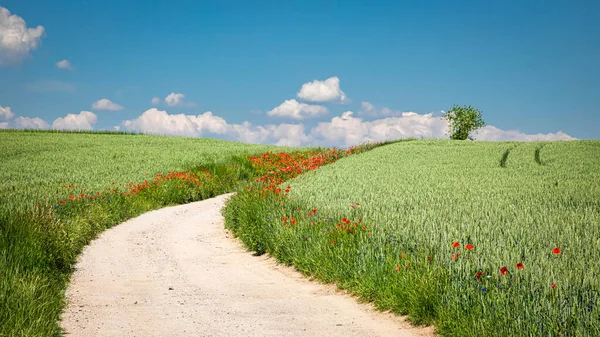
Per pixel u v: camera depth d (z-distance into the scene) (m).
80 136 54.53
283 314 6.98
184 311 7.20
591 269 6.02
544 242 7.85
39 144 42.38
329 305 7.46
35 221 10.67
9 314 5.92
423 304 6.43
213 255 12.24
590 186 16.34
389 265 7.76
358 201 13.42
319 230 10.42
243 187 18.78
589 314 4.91
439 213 11.00
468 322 5.57
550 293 5.48
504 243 7.76
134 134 64.75
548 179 18.94
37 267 8.55
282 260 10.93
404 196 14.23
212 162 33.19
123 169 28.97
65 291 8.41
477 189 16.02
